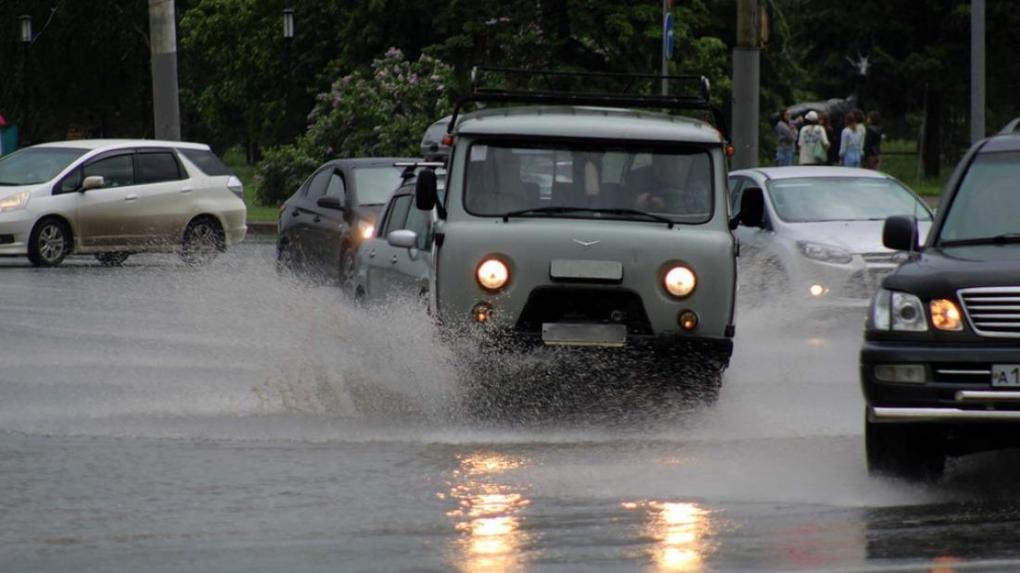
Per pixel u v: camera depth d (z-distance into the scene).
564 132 32.75
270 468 25.55
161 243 73.25
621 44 117.56
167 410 31.70
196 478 24.67
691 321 31.50
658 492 23.47
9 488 23.91
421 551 19.58
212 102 167.12
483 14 117.12
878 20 156.88
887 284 24.52
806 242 46.97
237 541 20.27
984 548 19.58
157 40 90.69
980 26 82.25
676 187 32.84
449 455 26.84
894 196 50.31
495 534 20.56
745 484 24.08
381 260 40.41
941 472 24.64
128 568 18.84
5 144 135.25
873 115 109.06
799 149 103.31
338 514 21.95
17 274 66.81
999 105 158.62
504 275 31.25
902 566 18.59
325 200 56.22
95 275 66.31
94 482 24.36
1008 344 23.33
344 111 109.12
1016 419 23.09
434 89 108.69
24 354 40.41
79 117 187.50
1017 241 25.83
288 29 121.56
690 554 19.33
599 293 31.47
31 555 19.55
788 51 148.50
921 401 23.44
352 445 27.86
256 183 112.56
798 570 18.45
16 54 173.75
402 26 121.31
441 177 40.84
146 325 46.81
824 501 22.77
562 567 18.64
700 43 120.12
